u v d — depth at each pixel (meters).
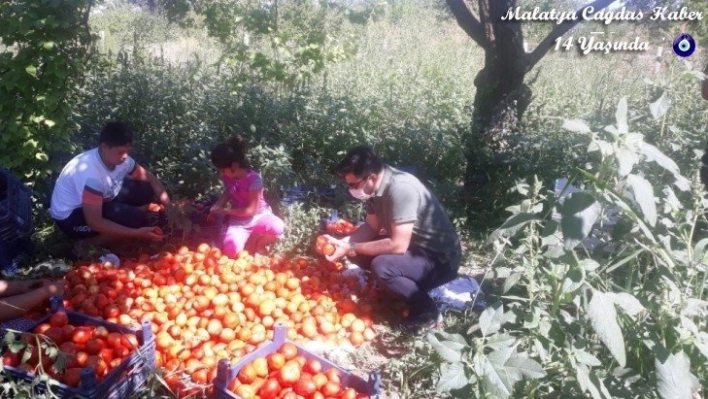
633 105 7.12
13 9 4.82
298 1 7.27
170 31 13.48
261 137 6.55
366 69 9.91
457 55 13.00
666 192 2.76
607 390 2.21
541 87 9.76
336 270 4.66
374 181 3.82
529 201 2.86
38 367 2.67
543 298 2.68
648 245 2.48
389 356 3.73
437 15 20.27
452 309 4.01
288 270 4.45
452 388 2.15
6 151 5.07
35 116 4.98
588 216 2.10
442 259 4.03
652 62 10.15
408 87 8.66
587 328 2.53
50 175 5.38
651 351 2.33
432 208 3.96
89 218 4.42
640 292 2.47
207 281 4.03
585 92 9.14
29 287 3.51
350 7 7.71
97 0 6.17
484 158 6.12
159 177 6.15
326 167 6.82
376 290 4.24
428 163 6.64
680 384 1.96
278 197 5.83
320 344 3.64
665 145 4.13
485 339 2.37
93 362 2.85
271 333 3.66
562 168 5.79
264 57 7.11
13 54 5.11
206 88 7.18
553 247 2.35
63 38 5.05
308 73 7.34
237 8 7.13
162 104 6.79
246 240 4.93
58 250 4.78
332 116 6.82
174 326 3.51
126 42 12.35
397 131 6.95
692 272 2.32
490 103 6.45
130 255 4.90
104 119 6.65
